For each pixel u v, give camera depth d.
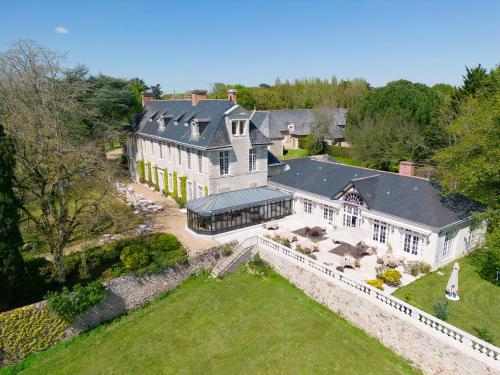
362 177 37.47
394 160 59.06
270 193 40.91
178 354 21.77
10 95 39.78
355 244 28.81
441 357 19.14
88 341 23.47
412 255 30.55
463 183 29.50
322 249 33.19
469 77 56.28
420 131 61.81
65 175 26.02
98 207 28.20
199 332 23.73
